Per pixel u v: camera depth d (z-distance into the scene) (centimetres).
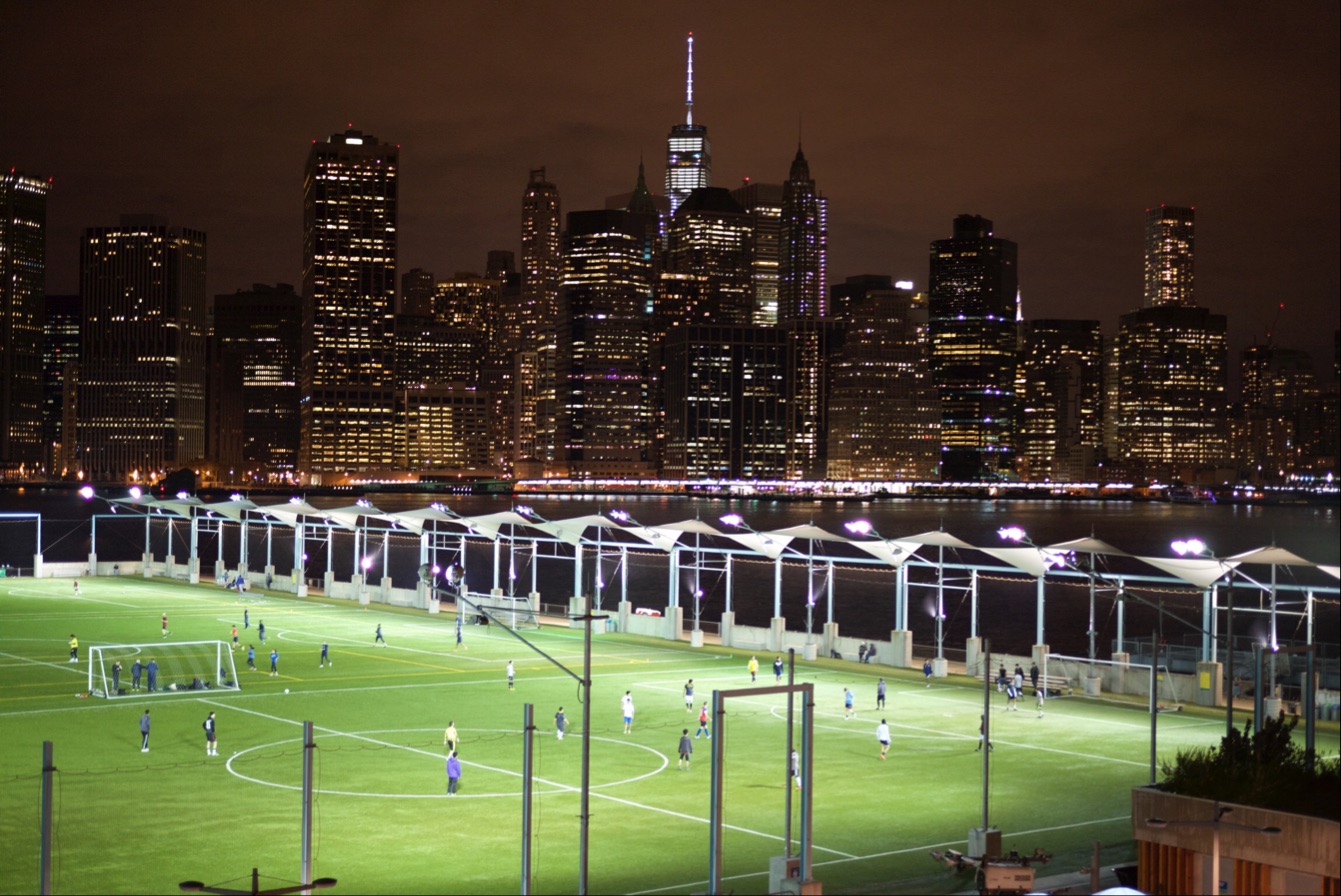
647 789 5681
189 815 5134
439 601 13275
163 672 8888
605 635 11150
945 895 4138
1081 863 4459
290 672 9025
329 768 6019
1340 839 3186
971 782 5878
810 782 3794
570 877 4394
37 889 4184
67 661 9325
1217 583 8125
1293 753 3725
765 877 4406
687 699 7544
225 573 15462
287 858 4562
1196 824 3328
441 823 5075
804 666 9512
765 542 10244
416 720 7256
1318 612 15638
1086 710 7750
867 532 9669
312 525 15325
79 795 5441
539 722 7225
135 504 18062
